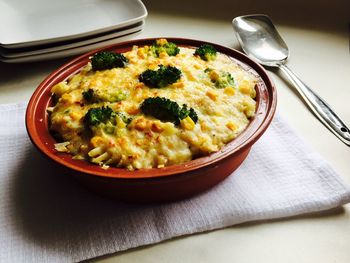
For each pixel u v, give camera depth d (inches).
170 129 9.0
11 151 11.3
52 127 9.8
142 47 12.2
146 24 17.3
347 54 15.2
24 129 11.9
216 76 10.4
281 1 18.2
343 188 9.8
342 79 14.0
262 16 15.8
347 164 10.9
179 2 18.8
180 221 9.4
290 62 14.8
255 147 11.1
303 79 14.0
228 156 8.7
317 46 15.7
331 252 8.8
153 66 10.9
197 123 9.4
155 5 18.6
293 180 10.2
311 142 11.6
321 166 10.4
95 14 16.1
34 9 16.0
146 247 9.0
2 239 9.1
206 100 9.8
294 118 12.4
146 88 10.1
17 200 10.0
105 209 9.7
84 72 11.2
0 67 14.8
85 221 9.4
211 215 9.4
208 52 11.3
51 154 9.0
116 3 16.5
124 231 9.2
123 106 9.6
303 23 17.1
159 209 9.6
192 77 10.4
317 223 9.5
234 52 11.7
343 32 16.4
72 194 10.1
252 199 9.7
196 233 9.3
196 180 9.2
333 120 12.0
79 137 9.3
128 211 9.6
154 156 8.9
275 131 11.6
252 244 9.1
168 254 8.9
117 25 14.0
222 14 17.9
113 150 8.8
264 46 15.1
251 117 9.9
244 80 10.6
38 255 8.7
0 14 15.6
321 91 13.4
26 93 13.6
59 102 10.2
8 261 8.6
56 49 13.7
